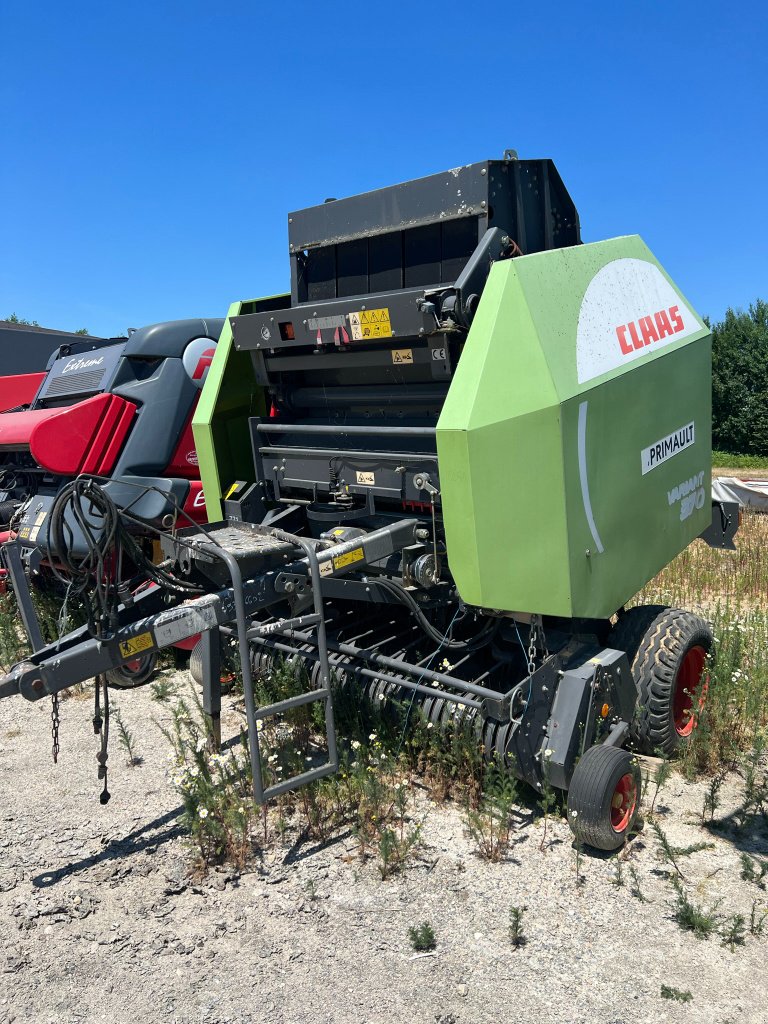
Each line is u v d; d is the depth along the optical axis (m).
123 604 3.78
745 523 12.26
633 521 4.10
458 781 4.05
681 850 3.54
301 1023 2.63
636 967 2.86
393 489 4.29
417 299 3.76
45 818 3.97
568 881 3.38
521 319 3.51
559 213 4.46
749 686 4.79
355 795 3.94
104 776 3.62
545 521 3.51
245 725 4.95
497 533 3.51
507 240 3.94
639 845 3.65
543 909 3.19
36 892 3.37
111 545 3.38
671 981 2.79
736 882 3.36
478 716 3.89
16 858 3.62
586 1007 2.67
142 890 3.38
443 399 4.25
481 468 3.46
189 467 6.45
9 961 2.97
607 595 3.86
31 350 11.48
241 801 3.82
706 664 4.64
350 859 3.55
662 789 4.14
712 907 3.19
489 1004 2.69
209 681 4.51
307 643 4.76
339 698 4.52
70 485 3.38
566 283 3.79
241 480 5.34
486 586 3.54
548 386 3.43
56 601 6.61
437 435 3.52
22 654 6.05
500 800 3.57
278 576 3.68
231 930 3.12
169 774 4.32
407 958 2.93
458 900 3.26
